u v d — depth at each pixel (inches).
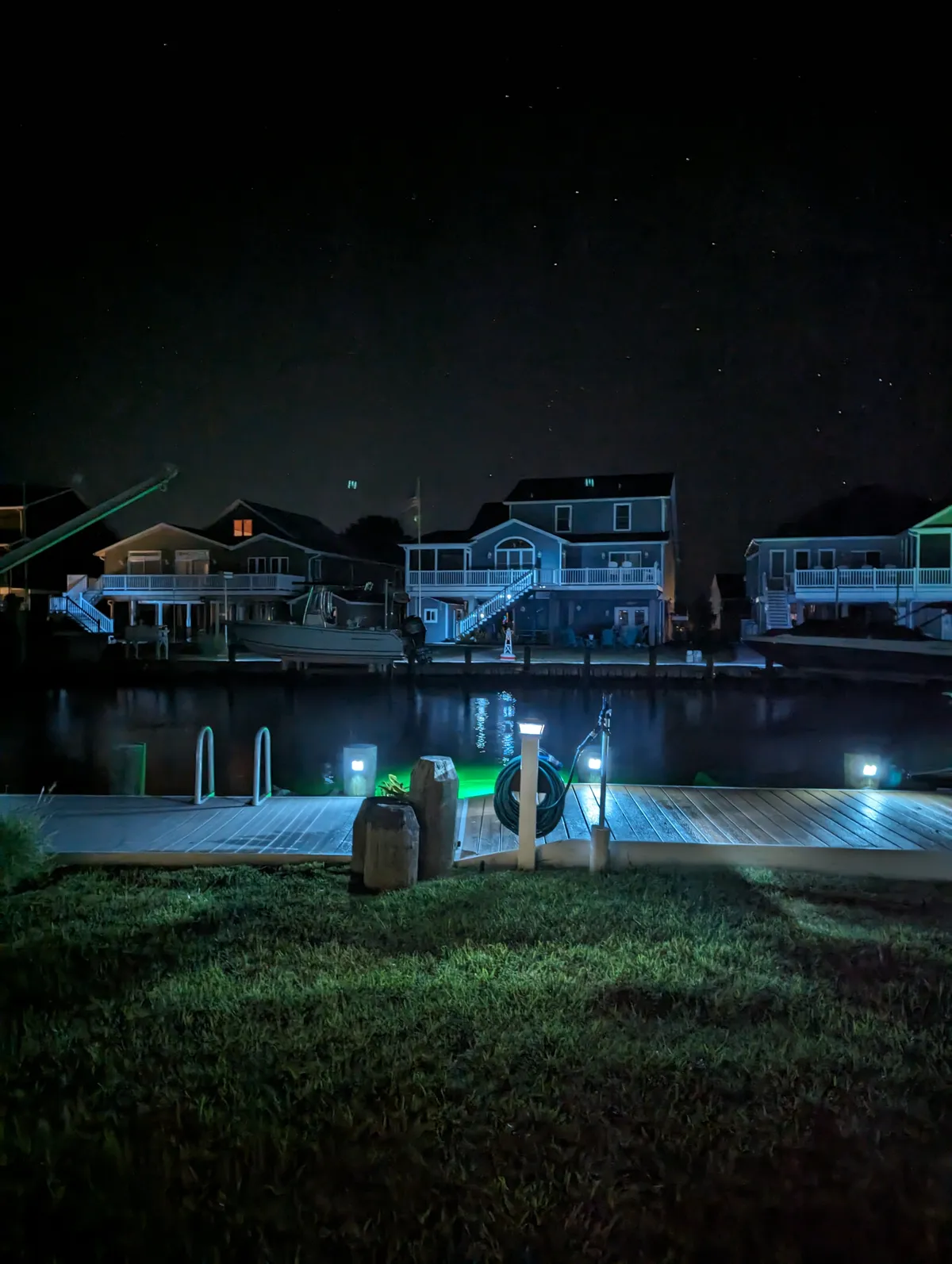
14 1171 125.6
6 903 265.7
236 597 2084.2
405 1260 110.7
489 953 214.4
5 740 955.3
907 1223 116.7
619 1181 124.3
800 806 398.6
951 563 1774.1
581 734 1002.1
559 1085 148.0
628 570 1907.0
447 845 300.5
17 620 1617.9
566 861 311.3
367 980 195.5
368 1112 139.6
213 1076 151.0
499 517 2102.6
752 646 1512.1
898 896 279.7
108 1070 152.5
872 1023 173.5
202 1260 109.5
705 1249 112.4
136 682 1567.4
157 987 193.2
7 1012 183.2
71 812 392.5
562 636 1931.6
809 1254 111.7
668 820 370.6
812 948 219.9
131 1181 123.5
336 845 332.8
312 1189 122.5
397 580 2578.7
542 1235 114.7
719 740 932.6
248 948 222.4
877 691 1341.0
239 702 1347.2
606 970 201.3
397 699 1379.2
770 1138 133.7
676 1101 143.5
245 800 418.3
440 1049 160.2
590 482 2060.8
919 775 472.4
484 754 855.1
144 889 284.4
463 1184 123.6
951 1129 136.4
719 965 205.2
